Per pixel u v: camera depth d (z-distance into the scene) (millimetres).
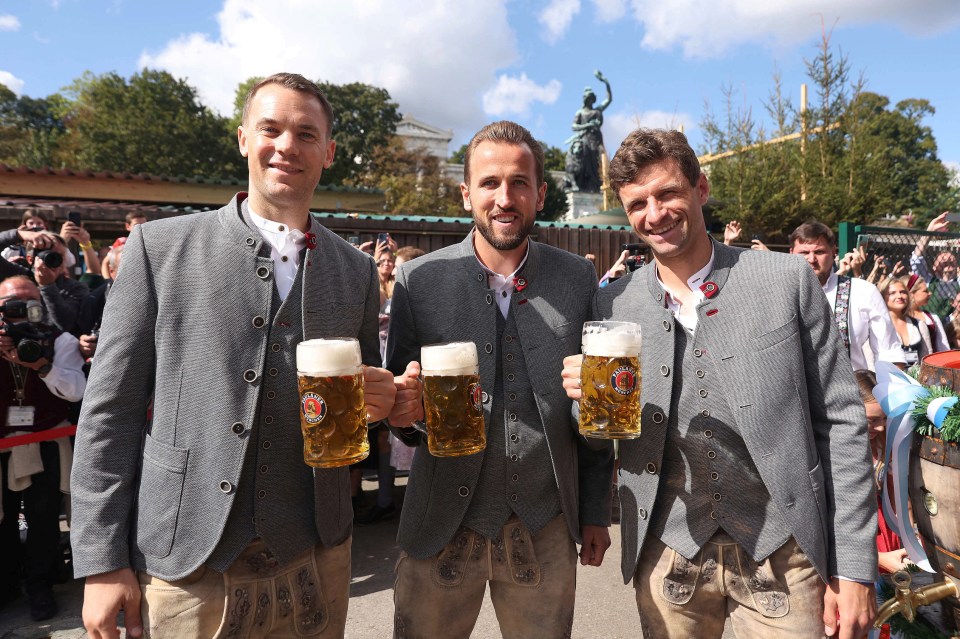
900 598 1565
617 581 3668
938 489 1530
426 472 1883
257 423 1546
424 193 31484
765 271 1715
